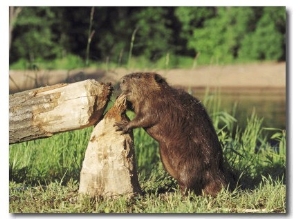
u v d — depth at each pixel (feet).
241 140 47.21
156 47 132.46
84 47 131.34
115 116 33.53
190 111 34.30
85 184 33.35
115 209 32.22
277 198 34.14
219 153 34.73
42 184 38.88
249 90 105.40
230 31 129.29
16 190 36.45
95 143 33.24
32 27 127.95
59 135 42.42
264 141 47.65
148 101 34.01
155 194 34.27
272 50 124.98
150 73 34.55
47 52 128.06
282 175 39.50
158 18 135.23
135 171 33.76
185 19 134.21
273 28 125.90
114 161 33.04
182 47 133.39
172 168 34.37
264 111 74.49
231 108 75.82
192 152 33.86
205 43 130.11
